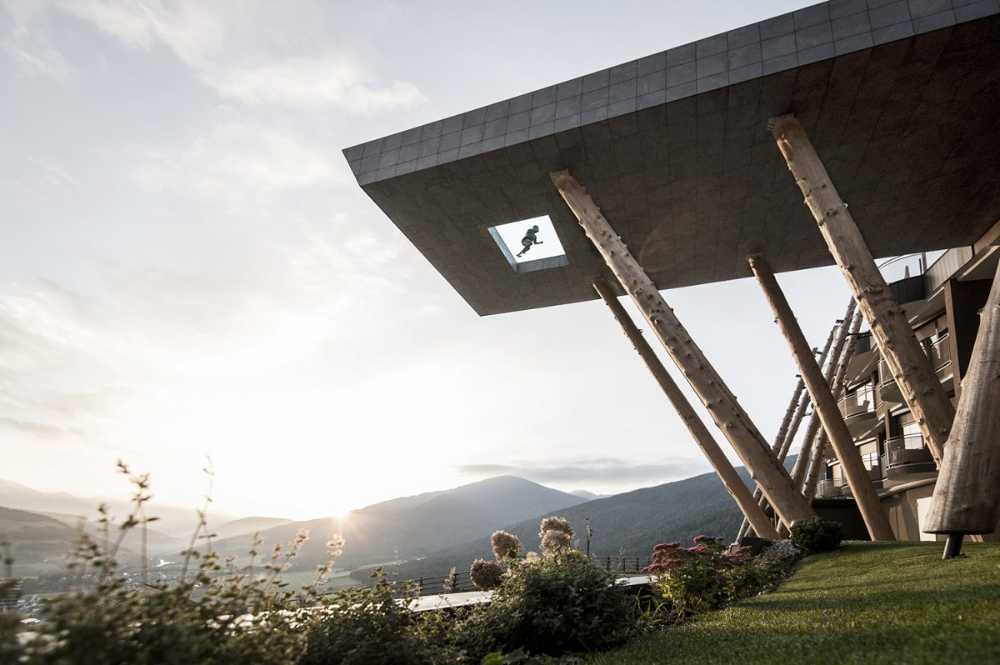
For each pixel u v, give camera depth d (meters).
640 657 5.74
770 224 21.23
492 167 18.12
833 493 37.22
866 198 19.67
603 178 18.56
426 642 6.14
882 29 13.68
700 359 16.50
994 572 7.93
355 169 19.19
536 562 8.22
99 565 3.28
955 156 17.31
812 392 21.84
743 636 6.05
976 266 22.30
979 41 13.39
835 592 8.88
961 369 22.81
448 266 24.44
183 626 3.37
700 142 16.91
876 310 13.94
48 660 2.82
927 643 4.38
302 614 5.38
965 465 9.95
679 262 24.11
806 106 15.41
